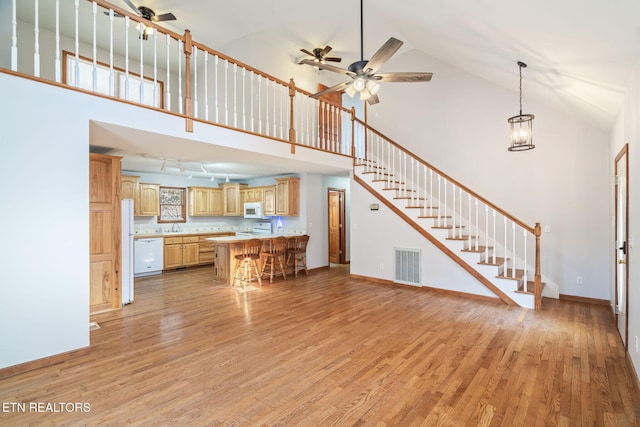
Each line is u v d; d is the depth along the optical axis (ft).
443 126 19.79
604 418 6.60
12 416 6.64
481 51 13.00
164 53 19.15
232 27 17.90
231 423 6.43
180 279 20.63
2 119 8.11
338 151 20.36
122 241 14.87
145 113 10.76
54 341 9.01
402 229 18.51
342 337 10.91
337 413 6.77
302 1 15.74
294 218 23.67
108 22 15.75
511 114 17.37
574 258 15.61
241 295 16.58
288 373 8.46
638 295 8.01
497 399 7.30
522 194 16.98
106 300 13.79
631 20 6.30
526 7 7.84
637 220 8.28
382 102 22.53
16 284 8.39
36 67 8.71
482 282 15.48
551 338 10.83
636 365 8.06
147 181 23.97
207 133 12.57
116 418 6.59
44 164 8.78
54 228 8.98
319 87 23.54
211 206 27.07
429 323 12.29
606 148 14.85
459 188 17.15
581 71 9.95
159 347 10.11
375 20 17.80
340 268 24.70
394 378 8.21
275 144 15.49
